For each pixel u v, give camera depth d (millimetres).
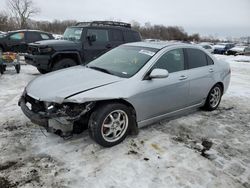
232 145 3771
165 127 4227
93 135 3283
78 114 3080
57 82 3492
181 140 3801
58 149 3332
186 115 4883
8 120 4211
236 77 10195
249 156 3484
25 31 12422
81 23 8844
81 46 7586
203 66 4758
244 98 6543
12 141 3494
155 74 3598
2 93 5914
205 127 4359
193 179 2879
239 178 2965
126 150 3393
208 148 3623
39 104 3234
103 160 3135
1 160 3031
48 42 7289
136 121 3697
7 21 38844
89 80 3480
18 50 12227
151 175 2902
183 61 4363
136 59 4004
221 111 5293
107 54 4602
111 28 8273
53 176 2791
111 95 3248
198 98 4707
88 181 2740
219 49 29547
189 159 3281
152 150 3434
